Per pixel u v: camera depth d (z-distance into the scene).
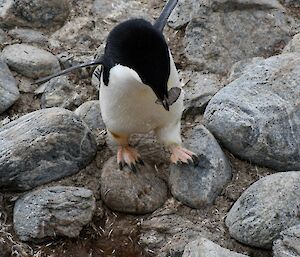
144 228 7.03
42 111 7.61
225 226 6.92
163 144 7.46
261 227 6.54
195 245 6.29
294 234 6.25
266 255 6.65
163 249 6.81
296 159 7.25
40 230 6.93
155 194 7.20
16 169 7.17
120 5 9.48
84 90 8.49
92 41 9.15
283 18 8.87
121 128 6.96
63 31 9.26
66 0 9.39
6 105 8.22
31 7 9.23
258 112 7.31
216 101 7.57
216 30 8.77
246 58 8.63
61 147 7.38
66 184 7.43
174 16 9.01
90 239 7.05
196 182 7.13
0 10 9.31
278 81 7.53
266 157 7.31
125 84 6.28
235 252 6.26
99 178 7.53
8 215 7.21
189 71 8.55
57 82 8.48
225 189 7.22
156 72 5.94
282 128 7.24
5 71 8.44
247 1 8.81
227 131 7.40
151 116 6.79
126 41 6.04
